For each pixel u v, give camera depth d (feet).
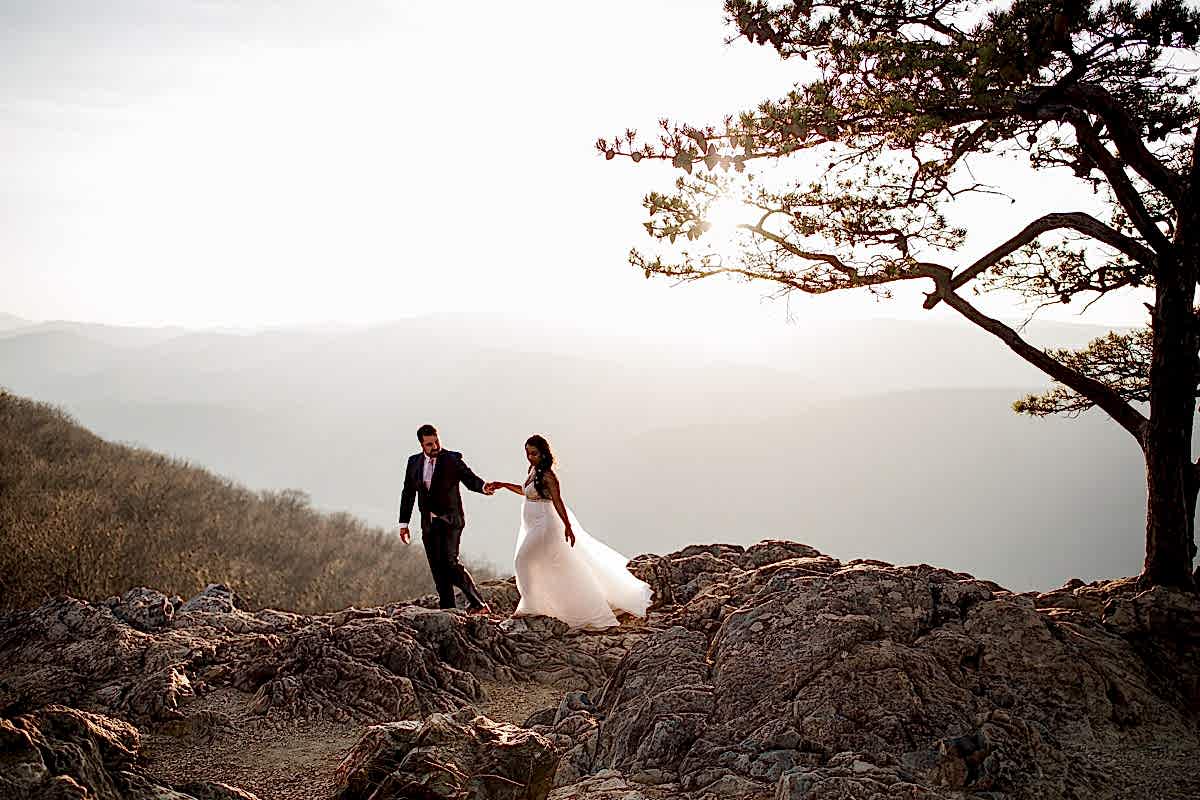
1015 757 14.61
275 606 63.77
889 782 13.69
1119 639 19.17
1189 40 20.57
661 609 31.27
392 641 23.11
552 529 28.53
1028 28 19.42
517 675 24.82
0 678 23.47
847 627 18.06
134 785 11.84
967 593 19.60
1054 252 29.01
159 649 24.13
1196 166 21.97
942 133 23.18
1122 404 23.66
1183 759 15.46
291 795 16.61
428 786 12.24
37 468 79.20
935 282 24.61
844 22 22.24
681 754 16.42
